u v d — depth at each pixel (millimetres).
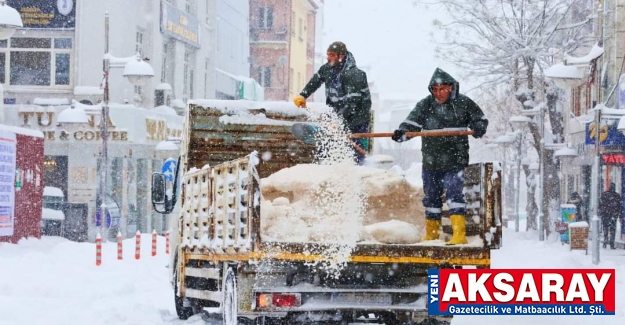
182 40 74562
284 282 15062
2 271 32812
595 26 56938
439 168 15992
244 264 15086
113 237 60531
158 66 69875
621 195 51469
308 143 19219
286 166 20297
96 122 60375
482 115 16172
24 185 49375
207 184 17312
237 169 15375
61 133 60281
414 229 15703
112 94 63000
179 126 70375
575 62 40406
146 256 43062
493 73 57812
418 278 15461
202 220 17656
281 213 15219
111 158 61500
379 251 15008
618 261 36625
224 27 89438
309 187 15664
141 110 62875
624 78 47781
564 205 49250
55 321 19641
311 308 15008
